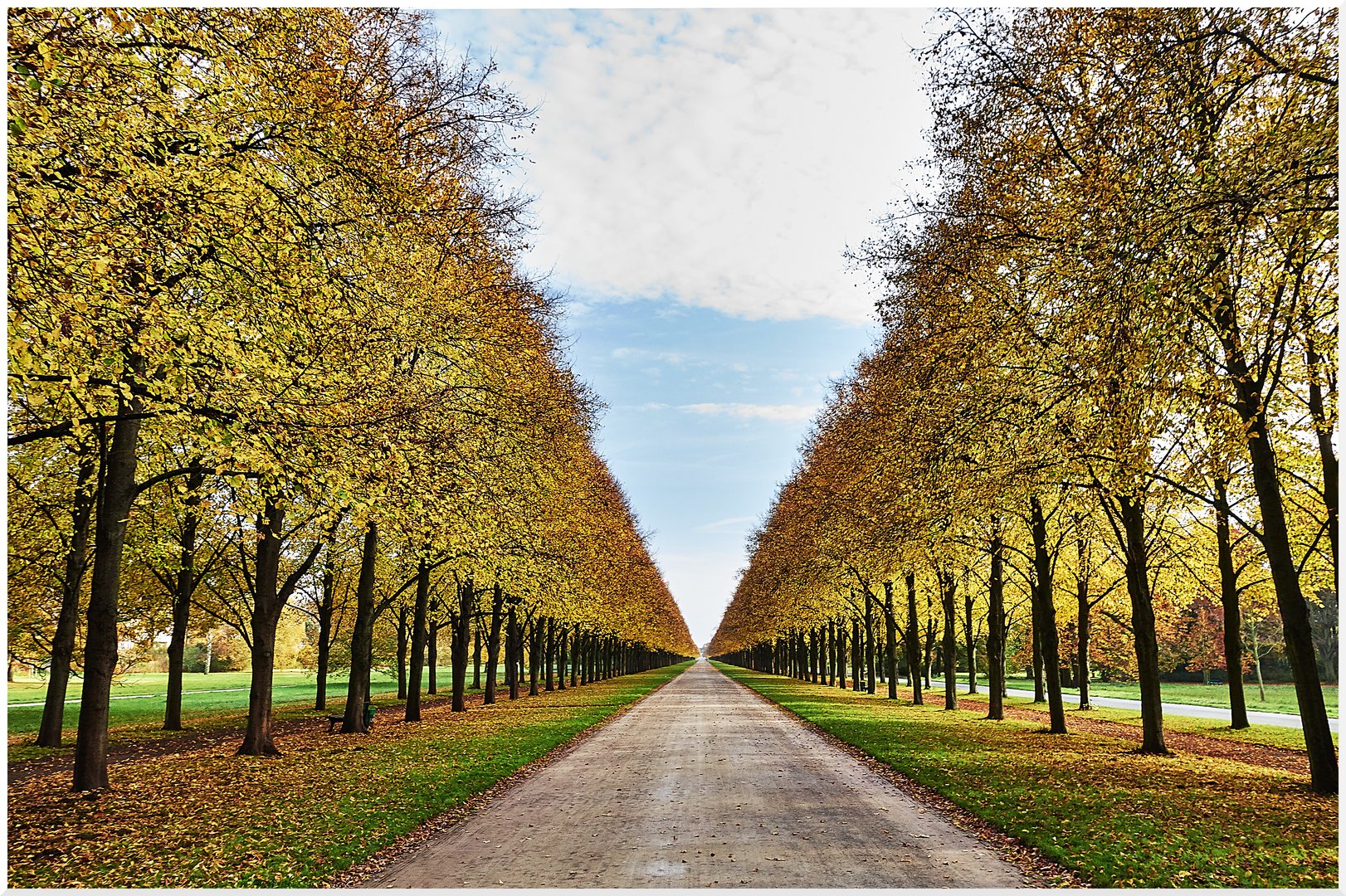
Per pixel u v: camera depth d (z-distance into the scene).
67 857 9.44
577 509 33.44
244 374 10.88
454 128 15.23
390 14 14.60
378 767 16.28
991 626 28.61
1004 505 18.30
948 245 17.89
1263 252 10.70
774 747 21.28
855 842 10.42
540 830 11.25
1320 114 9.22
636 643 95.50
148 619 29.94
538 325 23.97
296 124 11.51
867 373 27.81
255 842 10.14
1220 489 20.92
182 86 10.41
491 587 34.84
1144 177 10.83
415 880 8.77
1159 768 15.80
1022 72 15.66
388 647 53.09
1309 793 12.83
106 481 13.34
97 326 8.80
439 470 14.78
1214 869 8.73
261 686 18.42
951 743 20.64
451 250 17.89
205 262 10.63
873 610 47.12
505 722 28.11
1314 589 24.55
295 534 20.36
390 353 15.99
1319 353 13.04
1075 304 11.62
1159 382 9.98
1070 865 9.08
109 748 21.39
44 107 7.98
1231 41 10.39
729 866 9.26
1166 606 40.47
